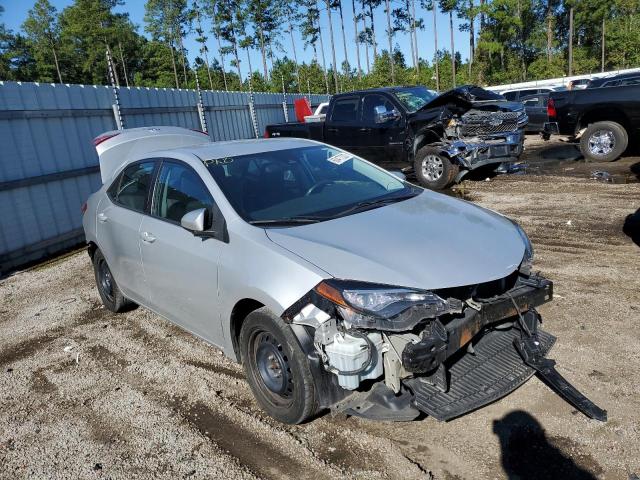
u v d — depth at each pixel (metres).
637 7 54.62
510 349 3.36
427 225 3.47
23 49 78.94
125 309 5.53
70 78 79.00
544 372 3.21
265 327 3.16
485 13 57.50
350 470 2.87
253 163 4.12
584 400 3.12
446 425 3.17
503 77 58.59
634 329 4.11
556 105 11.80
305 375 2.98
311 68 61.97
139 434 3.38
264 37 71.31
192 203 3.90
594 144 11.32
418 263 2.97
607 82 12.73
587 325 4.23
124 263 4.77
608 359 3.71
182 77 80.44
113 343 4.81
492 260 3.12
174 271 3.96
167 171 4.30
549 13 63.47
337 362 2.78
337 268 2.91
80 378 4.20
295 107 21.23
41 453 3.28
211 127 14.80
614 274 5.25
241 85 72.06
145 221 4.35
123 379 4.12
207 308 3.69
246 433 3.28
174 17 77.62
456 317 2.96
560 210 7.84
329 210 3.75
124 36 75.94
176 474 2.96
